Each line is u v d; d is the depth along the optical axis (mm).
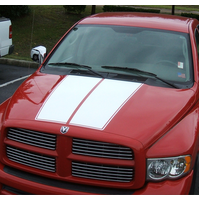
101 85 3129
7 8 13820
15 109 2838
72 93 2965
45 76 3469
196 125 2885
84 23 4270
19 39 12023
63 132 2471
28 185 2555
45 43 11906
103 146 2447
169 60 3623
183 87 3332
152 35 3898
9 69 8820
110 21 4199
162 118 2709
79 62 3691
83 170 2510
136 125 2572
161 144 2531
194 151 2660
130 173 2469
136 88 3111
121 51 3740
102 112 2676
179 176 2512
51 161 2564
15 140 2670
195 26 4441
